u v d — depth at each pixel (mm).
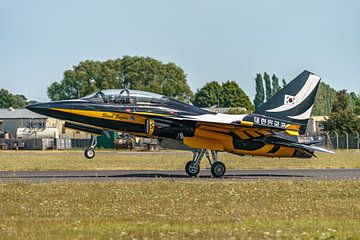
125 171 126062
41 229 49312
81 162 163375
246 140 113500
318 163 157125
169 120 108438
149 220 55531
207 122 107938
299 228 50125
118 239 45281
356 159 170375
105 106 108438
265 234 46250
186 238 45594
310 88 119250
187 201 69500
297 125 118375
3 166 142125
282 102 117938
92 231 48312
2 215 58594
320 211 62188
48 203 67000
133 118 108812
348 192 79312
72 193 76125
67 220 55125
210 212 60969
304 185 88188
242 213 60344
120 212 60688
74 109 107938
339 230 49281
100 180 97750
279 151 116750
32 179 101188
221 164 111625
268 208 64312
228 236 46156
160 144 113062
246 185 87625
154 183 88875
